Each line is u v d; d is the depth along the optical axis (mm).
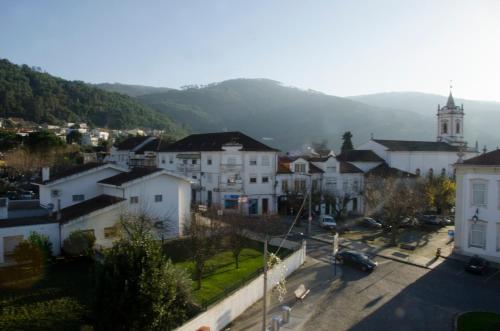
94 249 29391
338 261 33062
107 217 32250
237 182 52531
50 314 20359
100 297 17016
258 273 26594
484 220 34438
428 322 21609
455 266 32656
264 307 17953
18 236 28562
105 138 147750
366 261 31047
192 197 57406
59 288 23844
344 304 24047
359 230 47094
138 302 16438
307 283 27859
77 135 124500
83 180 38281
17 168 72188
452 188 54688
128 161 89938
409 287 27312
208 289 24094
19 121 150125
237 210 45281
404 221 47656
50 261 28297
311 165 59312
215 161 54000
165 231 35906
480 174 34750
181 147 62438
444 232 47312
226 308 20875
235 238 30453
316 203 52281
